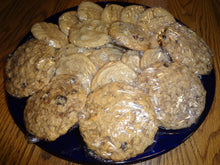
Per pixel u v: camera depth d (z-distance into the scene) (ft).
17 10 1.31
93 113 0.79
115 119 0.78
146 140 0.78
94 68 0.91
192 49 0.95
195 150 0.89
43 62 0.89
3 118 0.96
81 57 0.91
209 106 0.87
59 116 0.80
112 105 0.80
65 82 0.86
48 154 0.88
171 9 1.32
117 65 0.89
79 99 0.83
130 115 0.78
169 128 0.83
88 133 0.78
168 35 0.96
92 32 0.97
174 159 0.87
